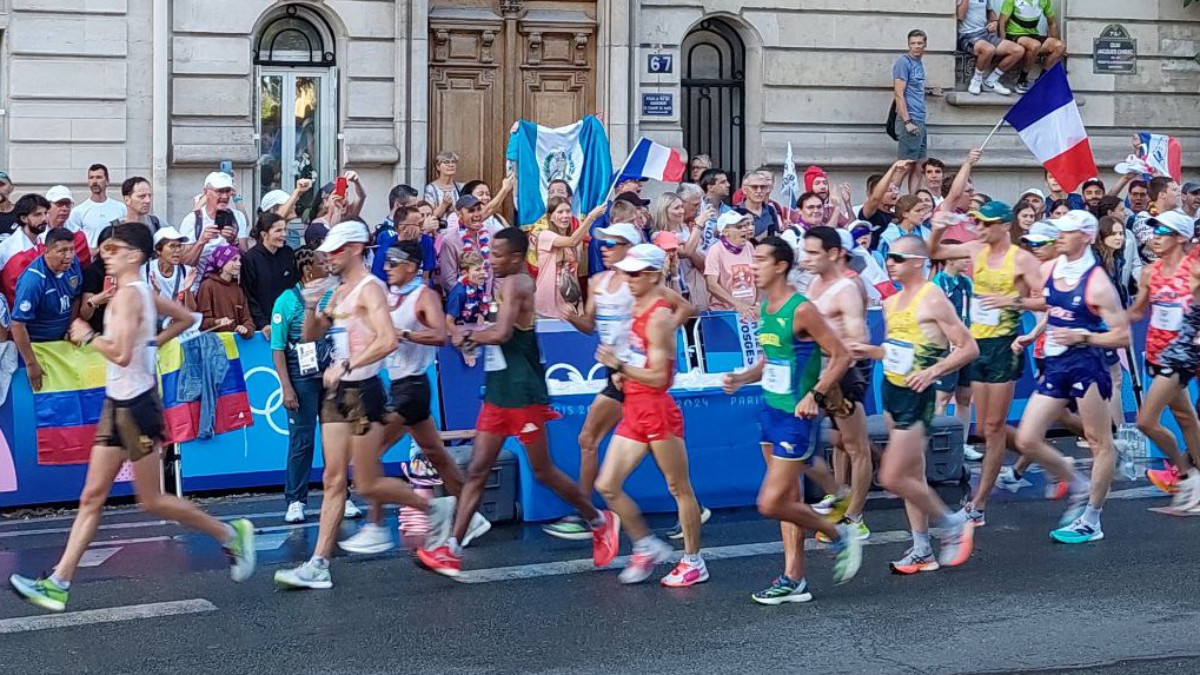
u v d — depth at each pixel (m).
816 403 7.38
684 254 12.11
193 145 15.04
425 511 8.08
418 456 9.54
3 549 8.94
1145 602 7.54
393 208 11.59
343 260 7.75
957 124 17.77
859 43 17.30
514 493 9.58
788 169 15.12
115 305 7.28
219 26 15.12
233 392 10.62
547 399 8.39
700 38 17.05
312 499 10.44
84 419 10.21
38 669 6.49
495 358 8.27
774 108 17.11
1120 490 10.55
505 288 8.25
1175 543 8.88
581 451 8.98
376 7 15.64
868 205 13.49
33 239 10.75
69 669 6.49
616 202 10.99
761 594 7.57
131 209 11.51
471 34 16.14
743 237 11.70
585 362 11.07
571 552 8.77
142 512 10.08
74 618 7.30
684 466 7.89
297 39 15.64
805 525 7.54
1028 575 8.12
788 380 7.43
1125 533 9.16
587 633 7.03
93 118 14.76
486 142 16.27
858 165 17.27
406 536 8.26
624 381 7.86
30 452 10.10
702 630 7.08
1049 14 18.22
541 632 7.05
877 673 6.39
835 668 6.46
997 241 9.23
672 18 16.52
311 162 15.76
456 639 6.93
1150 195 13.47
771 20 16.98
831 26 17.19
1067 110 11.94
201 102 15.13
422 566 8.10
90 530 7.37
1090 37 18.41
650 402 7.79
